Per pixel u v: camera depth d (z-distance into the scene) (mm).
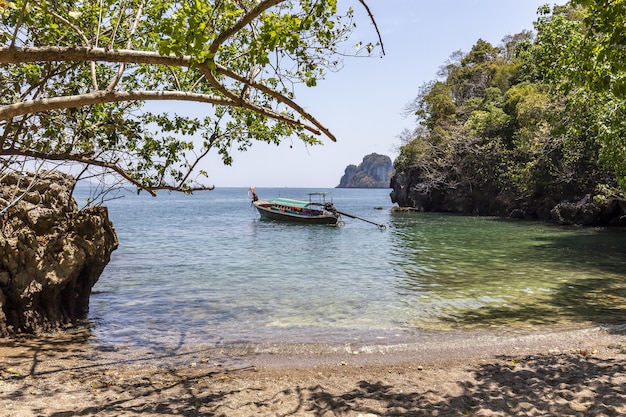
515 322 10414
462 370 7289
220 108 8492
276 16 5312
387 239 30938
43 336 9398
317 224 43594
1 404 5754
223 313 11688
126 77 8453
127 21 7180
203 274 17938
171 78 8508
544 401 5766
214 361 8055
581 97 15023
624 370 6832
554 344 8633
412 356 8172
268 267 19703
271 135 8797
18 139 6656
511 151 48625
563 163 37719
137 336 9664
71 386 6617
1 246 8930
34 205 9656
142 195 191375
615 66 6855
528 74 21500
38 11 6074
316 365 7766
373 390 6480
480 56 75625
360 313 11562
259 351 8625
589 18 6727
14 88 6793
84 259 10391
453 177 60281
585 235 30719
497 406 5703
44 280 9547
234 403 6023
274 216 48219
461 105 66062
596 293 13391
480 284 15078
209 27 4656
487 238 29922
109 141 7617
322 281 16219
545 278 15938
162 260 21891
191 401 6098
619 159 14734
